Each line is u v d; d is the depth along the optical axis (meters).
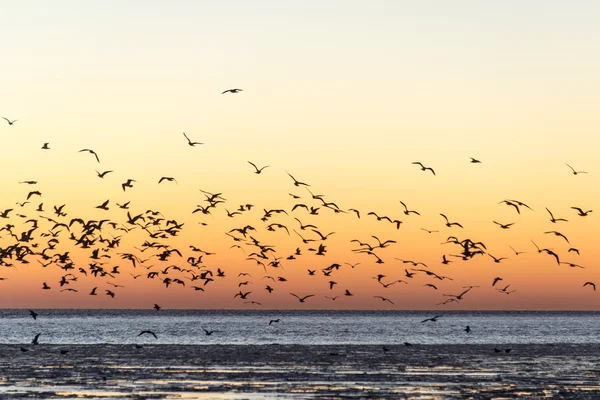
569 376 65.56
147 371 67.38
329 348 96.50
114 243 68.38
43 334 145.00
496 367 72.69
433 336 143.25
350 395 54.00
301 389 56.59
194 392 54.97
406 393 55.12
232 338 130.75
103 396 53.00
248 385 58.50
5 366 71.25
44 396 52.91
